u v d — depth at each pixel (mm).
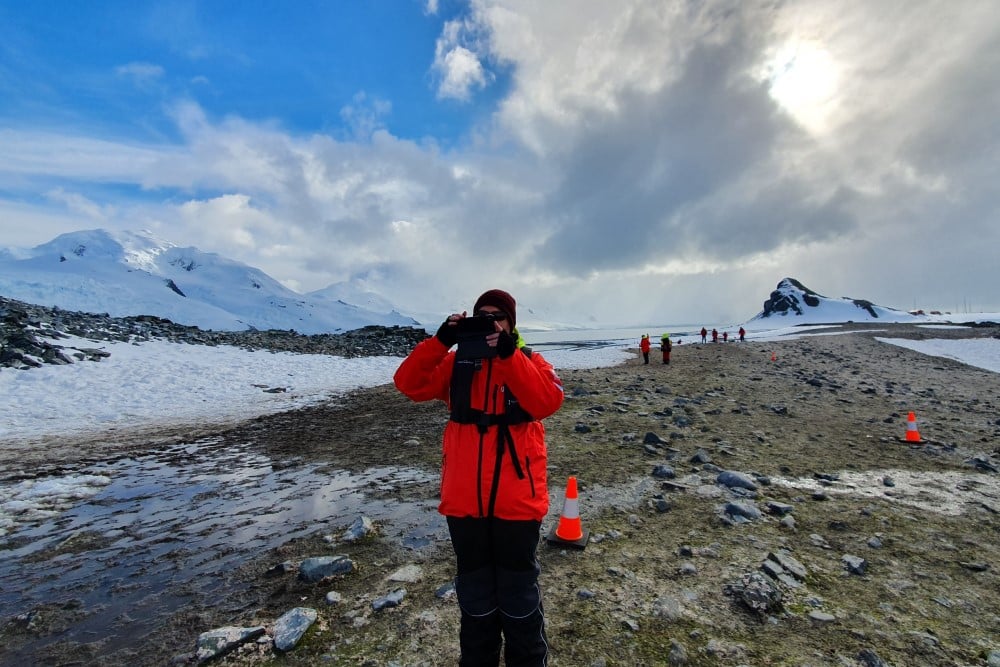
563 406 12562
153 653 3299
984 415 12812
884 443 9336
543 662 2654
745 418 11320
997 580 4141
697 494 6246
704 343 46719
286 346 29203
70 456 8984
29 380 15453
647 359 26562
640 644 3232
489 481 2582
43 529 5617
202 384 17266
